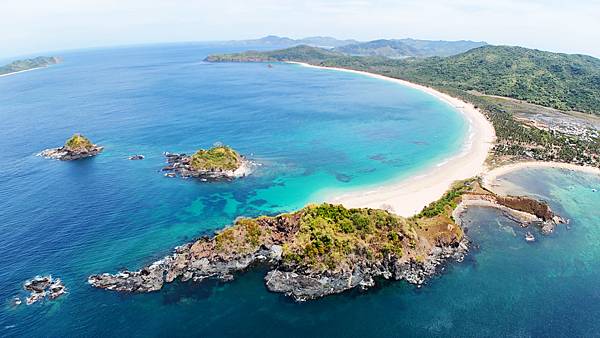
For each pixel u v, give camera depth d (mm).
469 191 122062
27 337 66812
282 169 144625
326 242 82250
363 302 76438
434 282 82688
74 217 107500
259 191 125812
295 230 89500
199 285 80125
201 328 69062
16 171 141000
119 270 85000
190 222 105875
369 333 68750
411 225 92812
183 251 89688
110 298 76250
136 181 132250
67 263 87062
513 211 114000
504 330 69938
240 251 85938
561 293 79938
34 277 82312
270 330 68875
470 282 82938
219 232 94188
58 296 76688
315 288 78125
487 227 105500
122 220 106438
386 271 84062
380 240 86250
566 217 112562
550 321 72250
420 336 68250
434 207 108250
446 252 92250
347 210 93000
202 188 127625
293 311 73562
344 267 80312
